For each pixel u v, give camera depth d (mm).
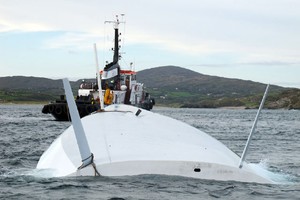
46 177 15359
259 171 17453
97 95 74625
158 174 14133
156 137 15891
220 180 14547
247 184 14750
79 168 14234
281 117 142000
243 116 146625
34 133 47188
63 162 15492
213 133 54719
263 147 35812
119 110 19594
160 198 12883
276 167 21703
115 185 13750
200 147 15531
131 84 73438
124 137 15719
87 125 17219
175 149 15055
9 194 13555
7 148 29984
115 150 14766
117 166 14078
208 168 14484
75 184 13914
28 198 13109
